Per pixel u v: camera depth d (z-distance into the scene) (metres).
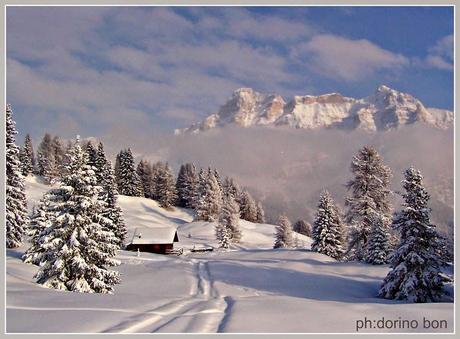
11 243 38.53
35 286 19.67
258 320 12.69
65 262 21.62
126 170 112.56
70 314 13.16
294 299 17.48
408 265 25.56
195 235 83.06
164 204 109.94
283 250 55.78
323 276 34.53
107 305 15.16
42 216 37.56
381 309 14.52
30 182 97.88
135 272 37.78
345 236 54.41
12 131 39.69
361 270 36.34
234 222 82.88
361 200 41.38
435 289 25.31
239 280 33.44
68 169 22.75
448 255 25.91
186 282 32.84
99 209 23.19
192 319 13.07
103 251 23.02
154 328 11.88
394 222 26.77
